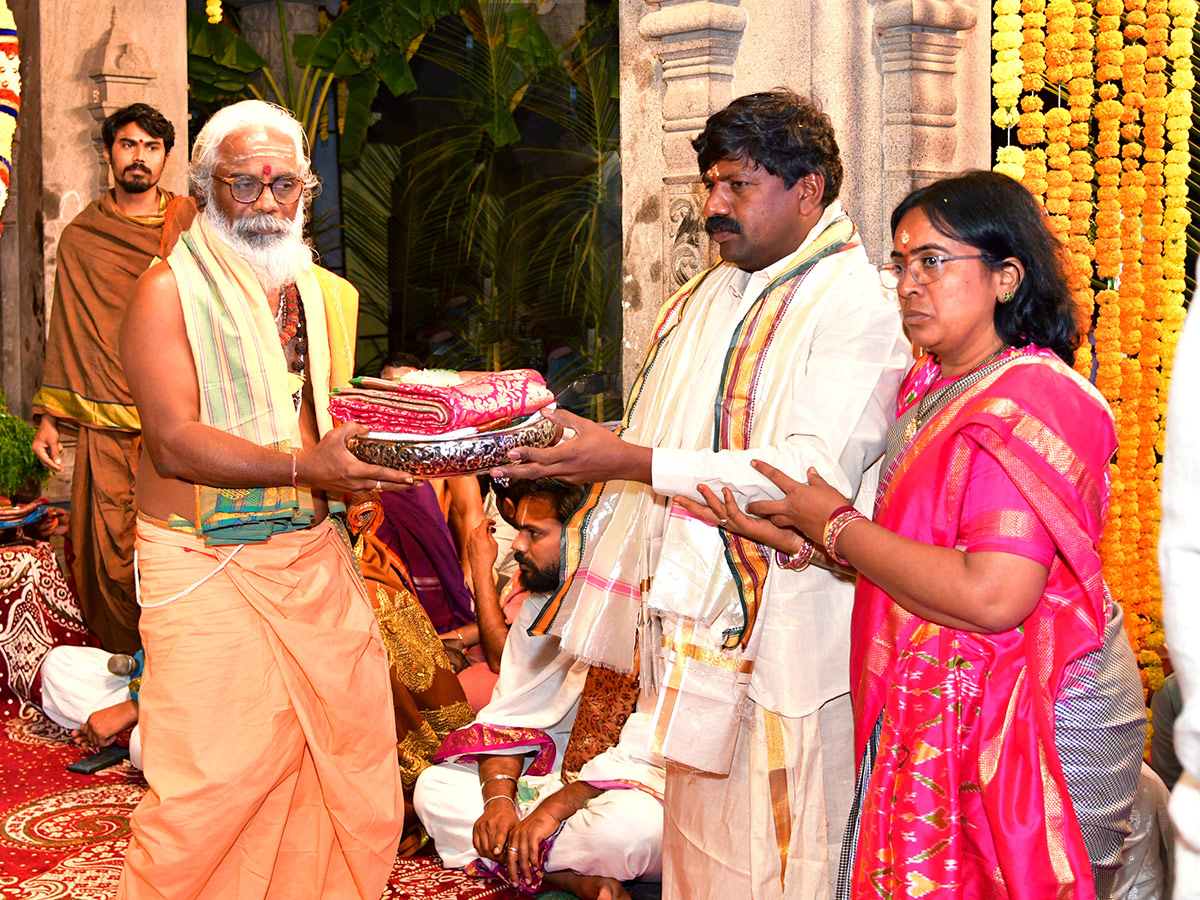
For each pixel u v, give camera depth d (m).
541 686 2.92
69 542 4.84
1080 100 3.13
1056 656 1.67
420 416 1.89
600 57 7.54
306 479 2.04
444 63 8.17
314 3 8.23
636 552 2.21
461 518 3.98
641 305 3.33
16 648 4.32
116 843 3.18
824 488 1.84
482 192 8.22
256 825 2.21
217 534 2.15
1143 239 3.31
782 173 2.00
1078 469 1.63
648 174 3.27
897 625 1.78
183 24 5.77
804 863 2.01
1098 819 1.71
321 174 8.30
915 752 1.69
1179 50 3.21
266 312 2.20
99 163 5.59
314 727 2.22
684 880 2.15
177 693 2.12
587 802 2.68
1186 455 0.85
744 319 2.08
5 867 3.03
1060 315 1.74
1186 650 0.85
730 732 2.00
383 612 3.16
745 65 3.02
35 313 5.72
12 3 5.63
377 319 8.40
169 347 2.14
